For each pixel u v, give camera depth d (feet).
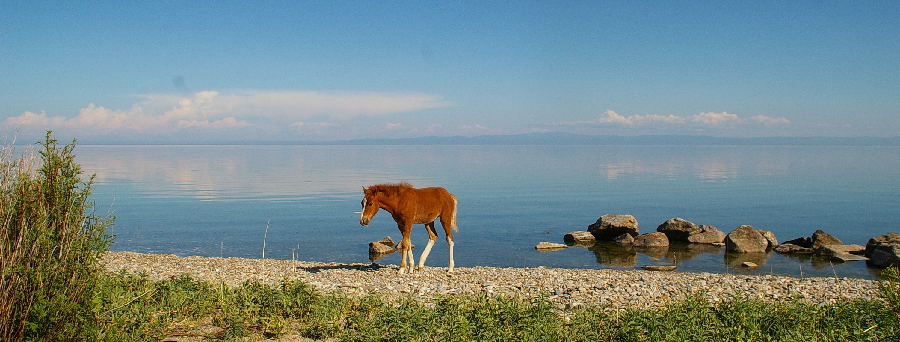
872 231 108.37
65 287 20.06
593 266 71.31
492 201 156.66
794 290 41.98
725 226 114.52
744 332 25.48
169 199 152.87
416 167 366.22
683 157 601.21
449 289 41.50
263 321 28.14
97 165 366.63
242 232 97.40
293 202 148.36
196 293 31.81
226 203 143.95
